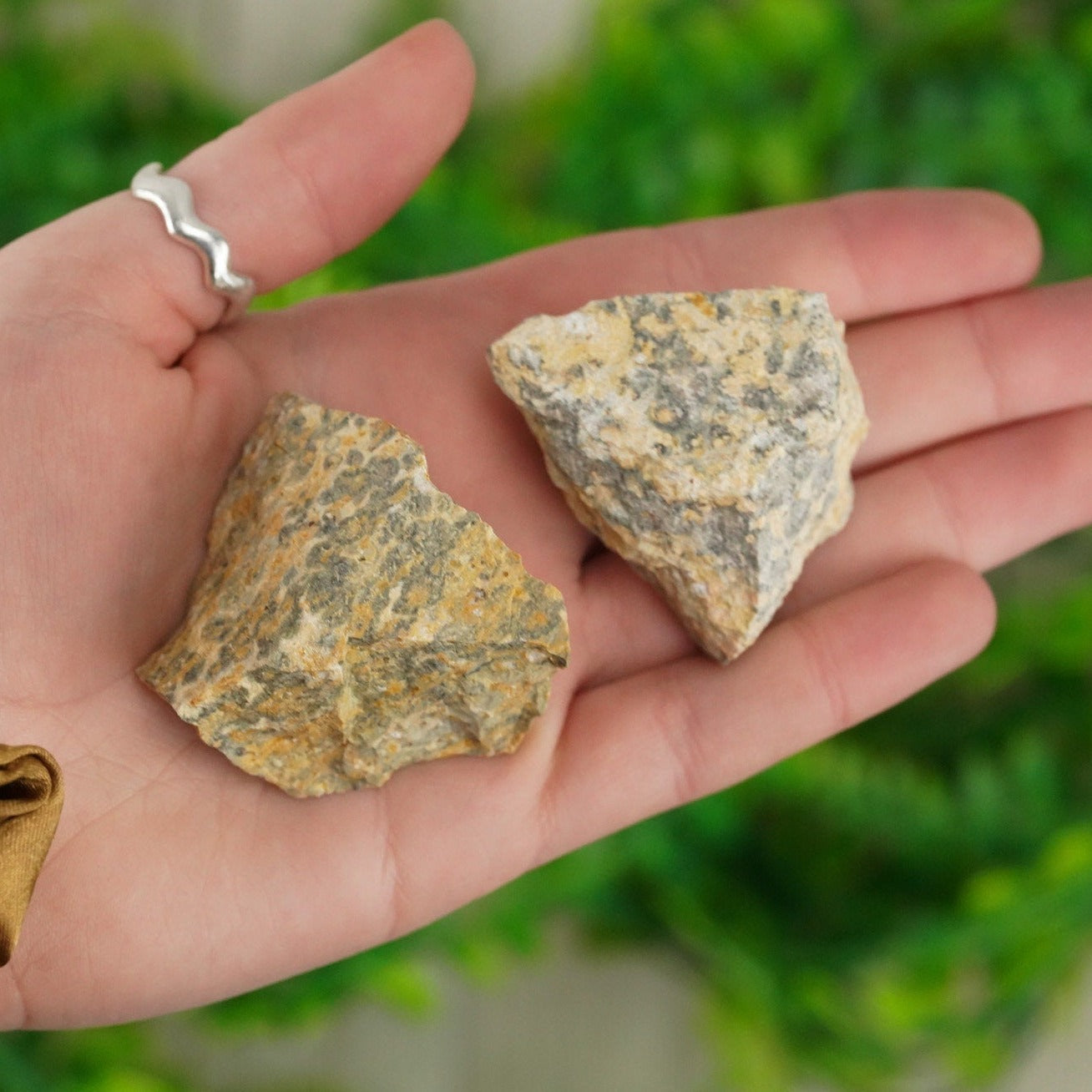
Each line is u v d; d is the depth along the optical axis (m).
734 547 0.28
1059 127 0.36
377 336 0.30
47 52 0.35
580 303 0.31
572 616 0.30
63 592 0.27
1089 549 0.36
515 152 0.37
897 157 0.36
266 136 0.28
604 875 0.34
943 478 0.31
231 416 0.29
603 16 0.37
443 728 0.28
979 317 0.31
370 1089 0.36
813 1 0.36
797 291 0.29
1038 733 0.35
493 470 0.30
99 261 0.28
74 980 0.27
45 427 0.27
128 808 0.27
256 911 0.27
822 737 0.29
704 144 0.36
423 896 0.28
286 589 0.27
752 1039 0.35
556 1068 0.37
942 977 0.35
